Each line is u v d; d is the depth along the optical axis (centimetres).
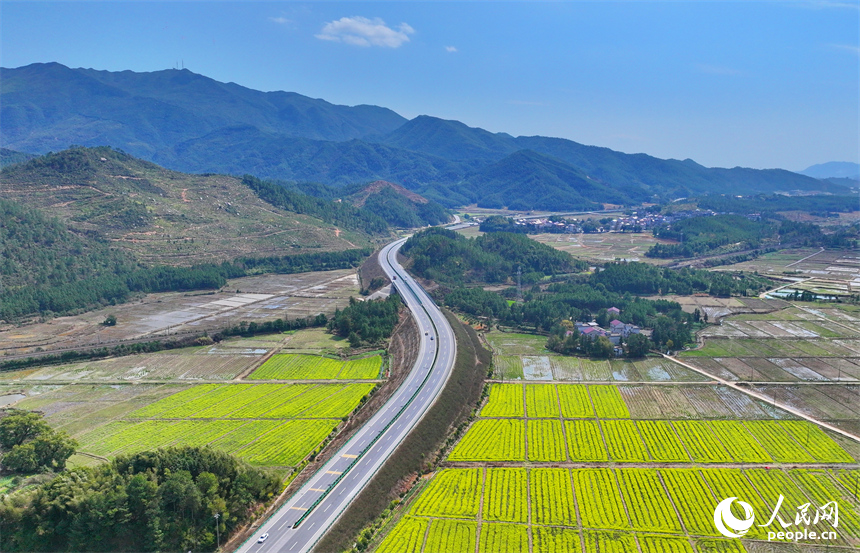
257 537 11725
